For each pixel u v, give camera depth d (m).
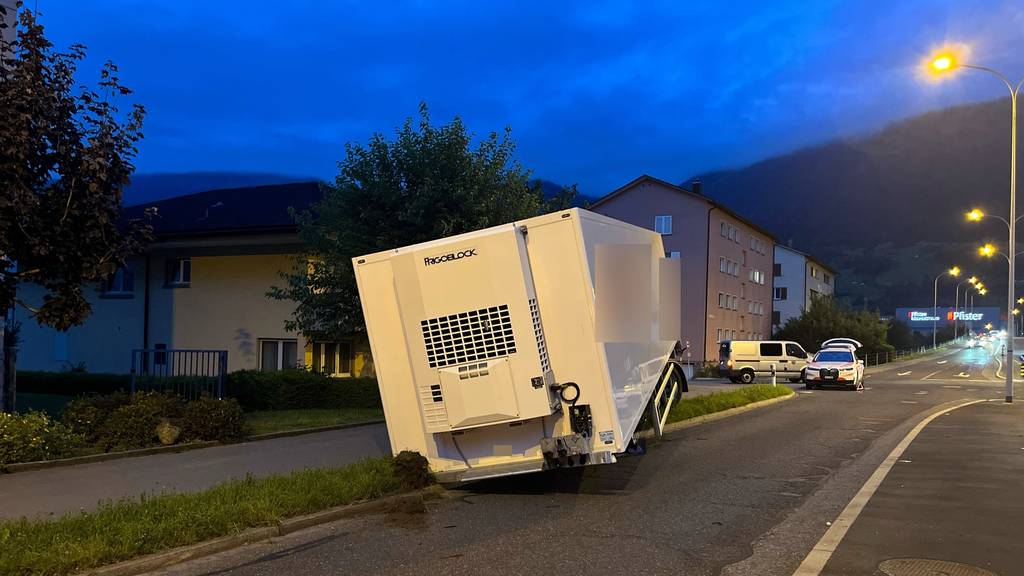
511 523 7.13
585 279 7.64
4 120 8.70
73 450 9.76
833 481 9.38
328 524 7.06
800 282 77.44
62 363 23.59
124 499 7.01
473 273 7.55
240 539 6.32
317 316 17.48
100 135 9.82
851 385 31.20
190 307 22.08
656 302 10.43
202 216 23.88
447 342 7.61
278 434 12.13
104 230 10.13
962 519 7.23
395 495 7.87
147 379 13.72
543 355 7.60
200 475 8.70
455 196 15.48
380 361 8.09
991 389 32.38
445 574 5.52
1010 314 24.94
